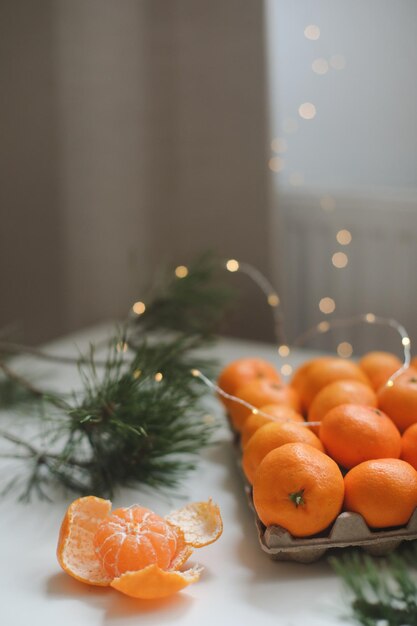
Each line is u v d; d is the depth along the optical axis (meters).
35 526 0.77
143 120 1.37
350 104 1.33
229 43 1.27
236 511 0.78
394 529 0.70
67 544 0.69
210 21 1.28
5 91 1.47
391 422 0.76
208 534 0.71
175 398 0.84
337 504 0.69
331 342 1.32
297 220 1.30
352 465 0.74
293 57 1.31
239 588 0.68
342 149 1.36
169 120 1.35
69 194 1.47
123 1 1.34
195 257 1.38
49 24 1.41
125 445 0.83
